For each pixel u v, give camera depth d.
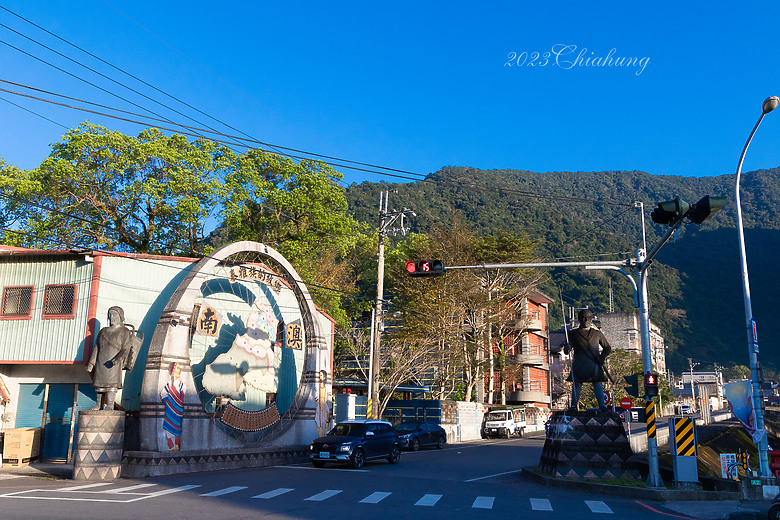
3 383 20.89
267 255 25.06
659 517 11.93
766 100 14.77
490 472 20.64
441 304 41.91
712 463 24.67
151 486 15.59
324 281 44.50
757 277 196.38
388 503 12.98
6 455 19.58
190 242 37.94
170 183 34.38
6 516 10.32
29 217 34.22
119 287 20.72
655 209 14.18
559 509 12.77
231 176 37.56
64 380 20.88
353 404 34.16
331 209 41.47
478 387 52.75
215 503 12.53
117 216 36.19
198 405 20.81
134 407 20.62
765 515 12.30
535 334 67.06
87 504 12.03
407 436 31.20
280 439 24.03
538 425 61.06
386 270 54.81
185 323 20.78
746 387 16.34
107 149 33.22
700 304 187.88
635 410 68.69
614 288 139.38
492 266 18.14
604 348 19.89
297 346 26.08
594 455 18.02
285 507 12.14
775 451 14.59
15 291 20.66
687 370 156.50
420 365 40.50
